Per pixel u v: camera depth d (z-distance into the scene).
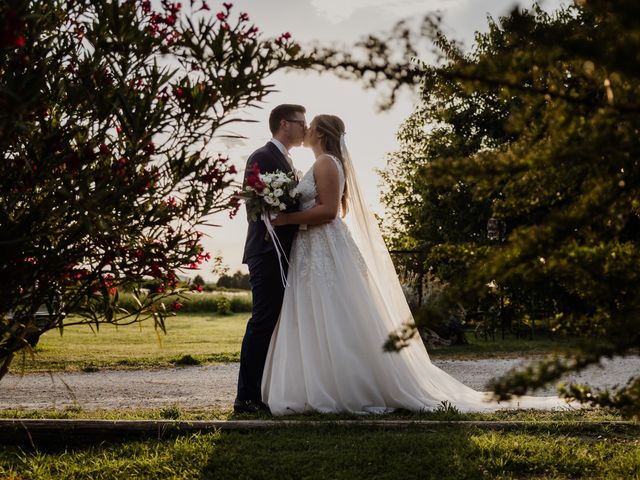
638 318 1.88
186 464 3.62
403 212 20.42
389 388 5.12
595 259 2.04
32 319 2.88
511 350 10.47
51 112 2.86
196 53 2.54
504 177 1.95
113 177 2.73
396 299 5.71
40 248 2.70
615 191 1.91
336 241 5.35
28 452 4.02
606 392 2.20
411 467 3.52
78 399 6.07
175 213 2.98
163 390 6.62
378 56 2.02
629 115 1.76
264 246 5.36
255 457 3.70
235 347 11.53
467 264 2.36
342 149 5.63
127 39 2.61
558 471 3.54
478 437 4.04
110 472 3.52
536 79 1.95
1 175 2.72
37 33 2.65
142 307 3.15
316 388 5.02
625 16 1.55
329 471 3.49
